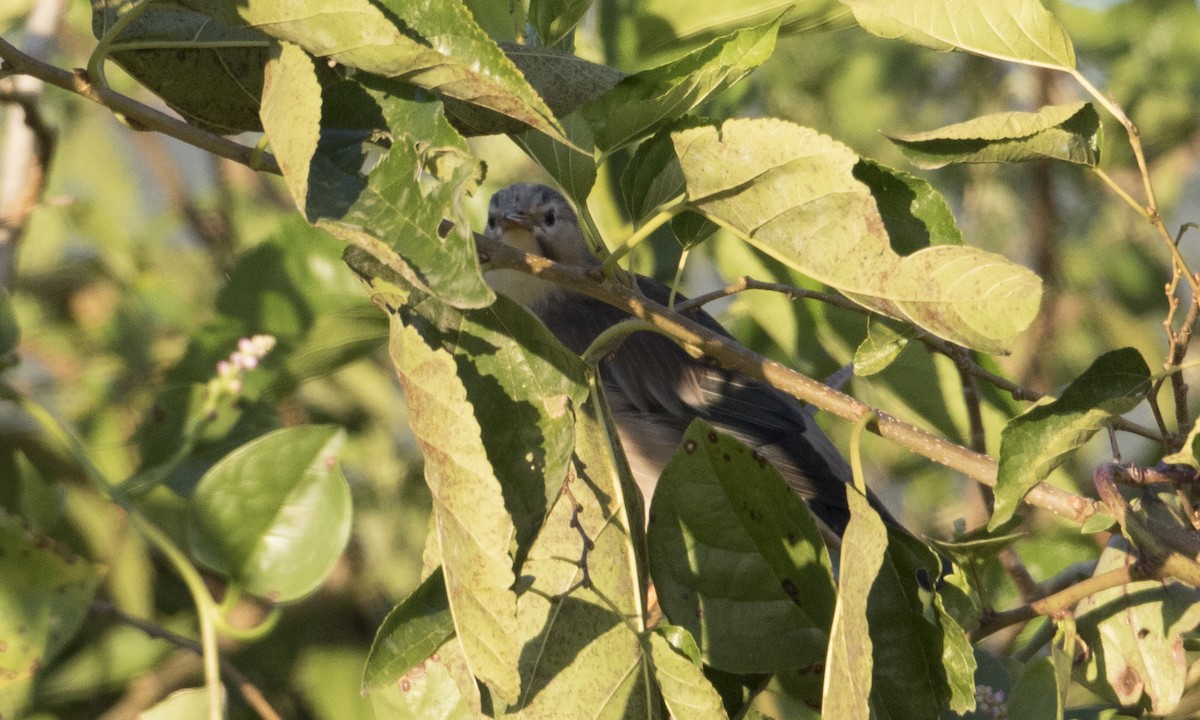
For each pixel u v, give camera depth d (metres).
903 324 4.59
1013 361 5.88
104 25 4.52
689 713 4.52
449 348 4.50
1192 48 5.85
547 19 4.64
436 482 4.47
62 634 4.53
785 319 4.87
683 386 5.66
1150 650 4.63
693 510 4.55
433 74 4.48
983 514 5.57
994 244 6.04
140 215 5.60
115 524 4.75
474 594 4.46
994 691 4.62
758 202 4.51
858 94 6.11
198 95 4.54
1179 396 4.59
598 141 4.58
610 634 4.54
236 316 4.71
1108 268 5.95
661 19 4.76
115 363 4.84
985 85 6.05
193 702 4.54
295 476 4.55
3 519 4.52
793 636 4.54
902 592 4.54
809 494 5.54
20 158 4.75
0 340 4.55
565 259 5.89
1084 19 5.97
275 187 5.93
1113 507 4.56
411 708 4.56
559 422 4.50
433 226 4.46
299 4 4.47
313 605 4.83
